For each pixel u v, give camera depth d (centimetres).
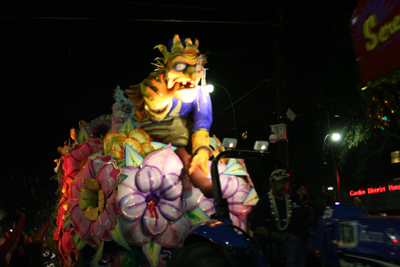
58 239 740
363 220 271
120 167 566
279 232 365
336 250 287
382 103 271
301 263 346
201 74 592
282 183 381
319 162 1773
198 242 389
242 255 341
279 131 1001
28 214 1831
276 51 1070
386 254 245
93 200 596
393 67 246
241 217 607
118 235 534
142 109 622
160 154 579
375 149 1378
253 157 421
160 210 554
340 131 1366
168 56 586
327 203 382
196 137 593
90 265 595
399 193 1466
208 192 544
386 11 251
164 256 553
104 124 762
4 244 487
